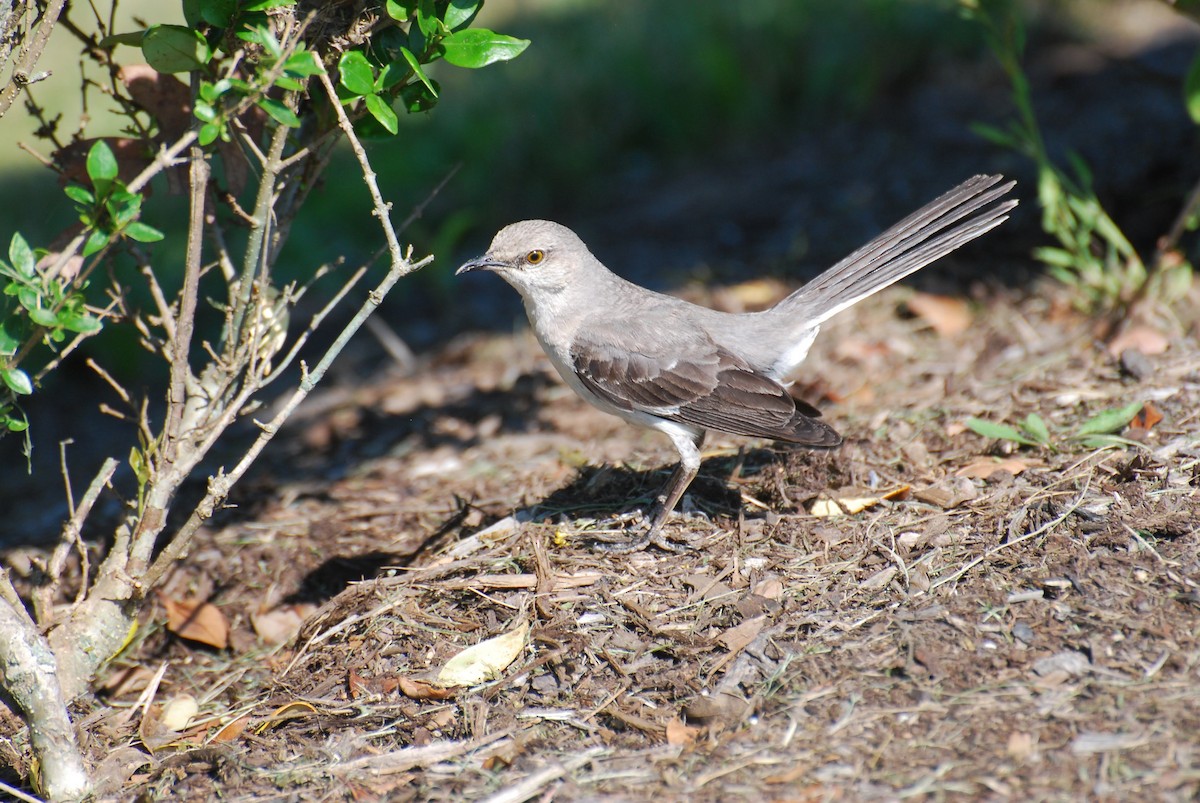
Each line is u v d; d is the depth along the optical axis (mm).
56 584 8383
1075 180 15469
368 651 8664
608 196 19688
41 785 7727
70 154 8586
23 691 7477
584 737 7414
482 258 10289
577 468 11516
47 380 16375
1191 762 6266
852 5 22031
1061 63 19906
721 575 8906
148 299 16312
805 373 12820
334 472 12664
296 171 9070
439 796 6992
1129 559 8102
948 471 9922
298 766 7602
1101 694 6898
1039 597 7883
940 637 7648
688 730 7293
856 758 6711
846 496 9719
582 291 10430
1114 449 9625
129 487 13047
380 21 7969
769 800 6484
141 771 7938
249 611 10414
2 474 14289
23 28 7793
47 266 8062
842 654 7676
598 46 22812
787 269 15422
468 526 10781
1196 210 11625
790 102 21234
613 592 8875
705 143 20812
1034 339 12367
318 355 16297
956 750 6645
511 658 8312
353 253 17797
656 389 10039
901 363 12625
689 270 15953
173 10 24016
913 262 10812
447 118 21141
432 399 14258
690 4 23312
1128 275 12383
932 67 20797
